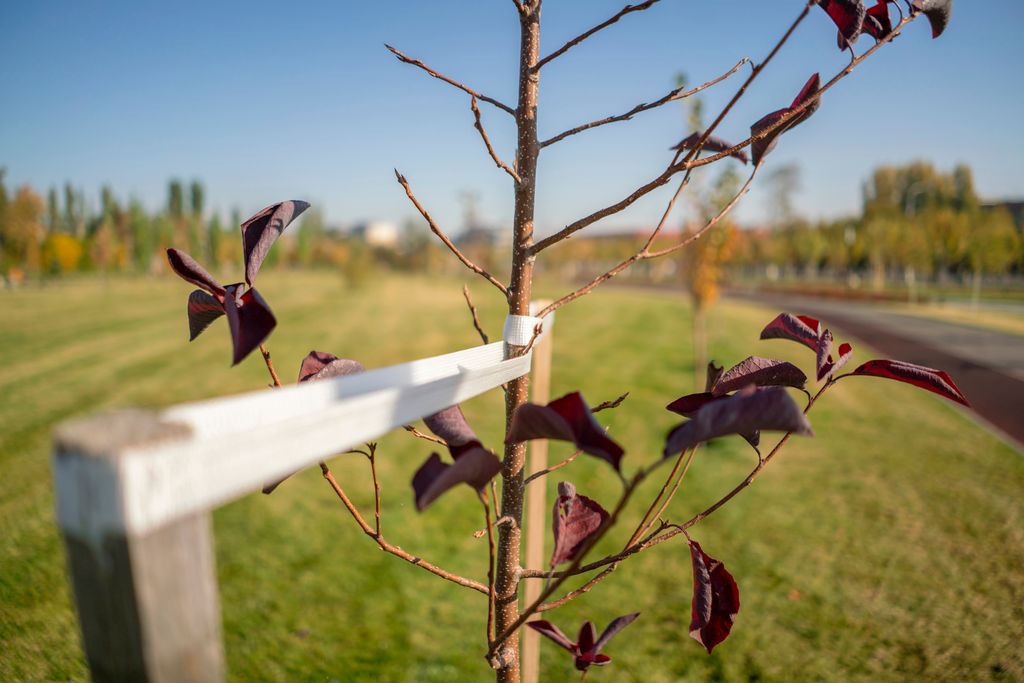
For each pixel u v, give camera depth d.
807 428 0.62
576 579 4.45
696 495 5.96
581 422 0.65
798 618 3.95
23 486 6.17
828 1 0.92
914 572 4.49
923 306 29.17
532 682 1.94
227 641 3.79
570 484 1.07
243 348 0.67
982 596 4.16
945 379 0.93
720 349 15.10
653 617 3.96
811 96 0.96
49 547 4.88
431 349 15.53
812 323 1.00
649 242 1.09
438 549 4.99
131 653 0.38
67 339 16.81
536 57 1.09
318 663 3.57
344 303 27.84
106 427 0.39
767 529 5.21
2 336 17.41
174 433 0.40
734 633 3.80
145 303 27.17
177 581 0.40
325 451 0.52
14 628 3.83
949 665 3.47
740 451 7.17
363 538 5.15
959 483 6.19
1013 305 29.73
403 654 3.65
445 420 0.76
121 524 0.37
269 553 4.90
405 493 6.14
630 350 15.13
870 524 5.29
